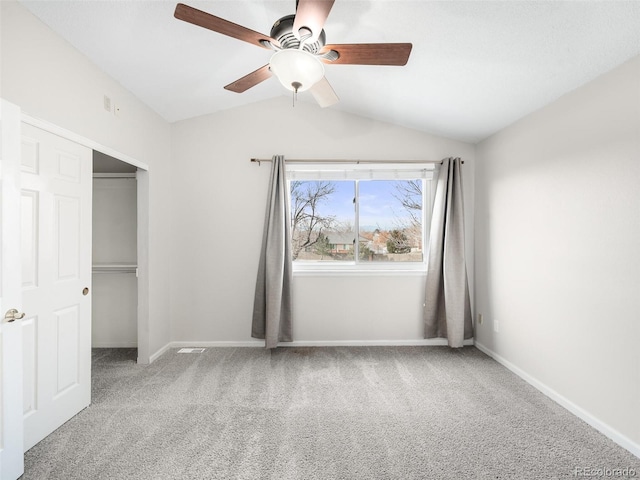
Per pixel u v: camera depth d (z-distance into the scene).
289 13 2.03
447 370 2.81
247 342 3.41
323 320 3.45
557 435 1.88
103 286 3.48
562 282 2.21
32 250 1.79
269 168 3.41
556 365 2.27
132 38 2.10
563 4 1.53
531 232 2.54
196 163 3.39
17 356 1.56
